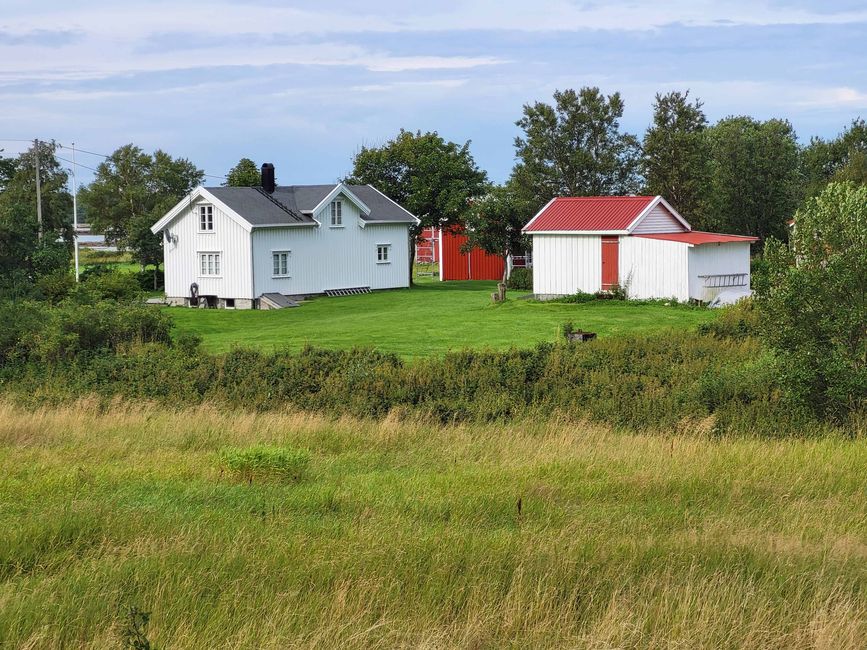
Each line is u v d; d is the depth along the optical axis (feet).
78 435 66.74
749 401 75.46
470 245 230.27
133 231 247.70
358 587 31.86
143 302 119.75
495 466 54.90
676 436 65.00
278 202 199.62
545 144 265.13
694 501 45.47
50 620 29.27
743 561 35.53
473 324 138.62
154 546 35.88
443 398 81.76
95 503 42.88
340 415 77.61
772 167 246.47
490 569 33.81
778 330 70.79
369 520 40.86
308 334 134.62
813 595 32.24
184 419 72.59
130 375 93.09
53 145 284.61
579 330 124.67
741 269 166.81
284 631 28.71
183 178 318.24
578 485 48.01
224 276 191.62
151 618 29.19
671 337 108.37
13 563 34.83
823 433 66.44
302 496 45.80
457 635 29.17
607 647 28.25
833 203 69.82
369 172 245.04
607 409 75.87
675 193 234.17
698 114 236.22
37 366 100.27
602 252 164.76
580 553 35.68
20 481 49.34
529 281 218.59
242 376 90.58
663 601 31.12
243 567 33.88
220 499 45.96
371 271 213.05
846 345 69.77
